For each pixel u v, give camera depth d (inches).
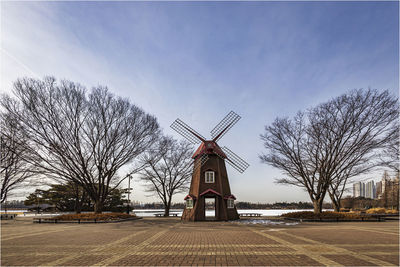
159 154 1327.5
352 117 1052.5
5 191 1083.9
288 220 1128.8
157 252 369.4
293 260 314.7
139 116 1156.5
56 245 440.1
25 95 967.6
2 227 816.9
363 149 1068.5
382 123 1016.2
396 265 291.0
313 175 1149.7
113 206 2101.4
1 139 961.5
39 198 2009.1
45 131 1003.9
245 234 587.8
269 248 396.5
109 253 365.4
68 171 1076.5
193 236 553.6
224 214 1079.0
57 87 1023.0
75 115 1056.2
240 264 295.4
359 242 458.6
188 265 292.2
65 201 2100.1
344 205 2851.9
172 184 1545.3
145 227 792.9
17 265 299.0
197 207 1090.1
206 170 1133.1
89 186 1145.4
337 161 1119.6
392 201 2353.6
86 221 997.8
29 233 633.6
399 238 513.7
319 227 773.3
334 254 350.6
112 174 1179.3
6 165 1064.8
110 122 1116.5
